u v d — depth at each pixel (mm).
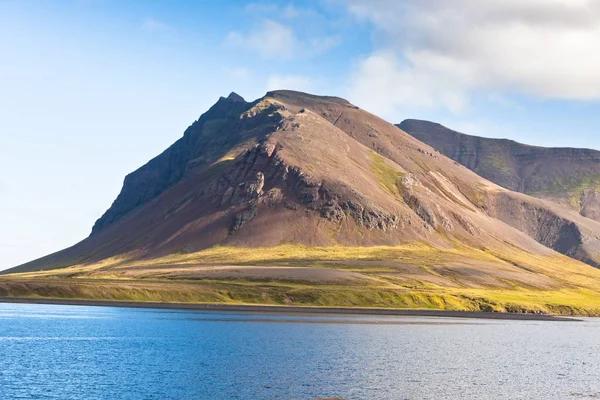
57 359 122375
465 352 157375
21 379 103000
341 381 111125
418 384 112688
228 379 108938
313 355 139250
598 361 151750
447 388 110688
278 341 159250
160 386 101875
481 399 103875
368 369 124812
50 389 97312
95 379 105312
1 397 91625
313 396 98438
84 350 135000
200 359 128500
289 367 122750
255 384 105500
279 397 97125
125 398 93562
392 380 114812
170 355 132125
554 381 121875
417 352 152875
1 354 125000
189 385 103250
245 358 131500
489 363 141125
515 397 106375
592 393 111625
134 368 116188
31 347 136000
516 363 143125
